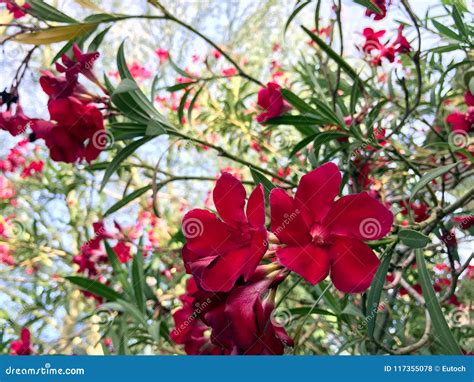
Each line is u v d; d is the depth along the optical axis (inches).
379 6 49.9
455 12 50.3
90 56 42.2
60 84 42.9
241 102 80.5
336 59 44.6
